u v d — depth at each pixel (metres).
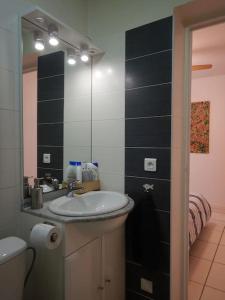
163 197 1.51
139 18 1.58
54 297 1.19
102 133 1.79
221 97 3.74
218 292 1.83
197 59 2.88
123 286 1.66
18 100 1.37
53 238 1.08
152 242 1.52
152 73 1.53
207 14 1.50
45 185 1.58
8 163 1.32
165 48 1.48
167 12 1.46
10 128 1.33
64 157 1.74
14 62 1.34
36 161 1.52
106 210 1.22
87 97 1.83
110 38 1.72
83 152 1.85
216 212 3.79
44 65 1.55
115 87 1.71
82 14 1.79
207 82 3.85
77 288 1.22
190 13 1.50
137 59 1.59
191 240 2.27
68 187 1.65
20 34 1.34
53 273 1.19
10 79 1.32
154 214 1.54
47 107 1.59
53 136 1.65
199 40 2.32
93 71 1.83
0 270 0.99
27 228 1.32
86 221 1.15
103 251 1.41
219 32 2.14
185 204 1.68
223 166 3.76
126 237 1.66
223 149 3.75
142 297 1.62
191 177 4.04
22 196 1.36
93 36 1.81
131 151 1.64
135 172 1.63
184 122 1.65
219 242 2.68
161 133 1.51
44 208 1.34
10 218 1.33
